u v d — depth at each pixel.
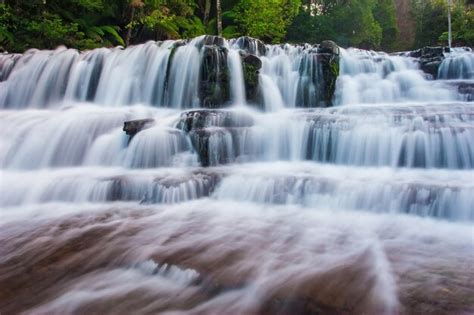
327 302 3.37
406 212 5.96
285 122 9.13
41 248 4.82
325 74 11.86
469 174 7.30
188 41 12.30
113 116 9.91
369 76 13.87
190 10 23.53
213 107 10.98
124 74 12.94
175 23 22.58
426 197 5.86
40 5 17.89
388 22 39.44
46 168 8.99
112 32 20.05
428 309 3.21
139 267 4.25
